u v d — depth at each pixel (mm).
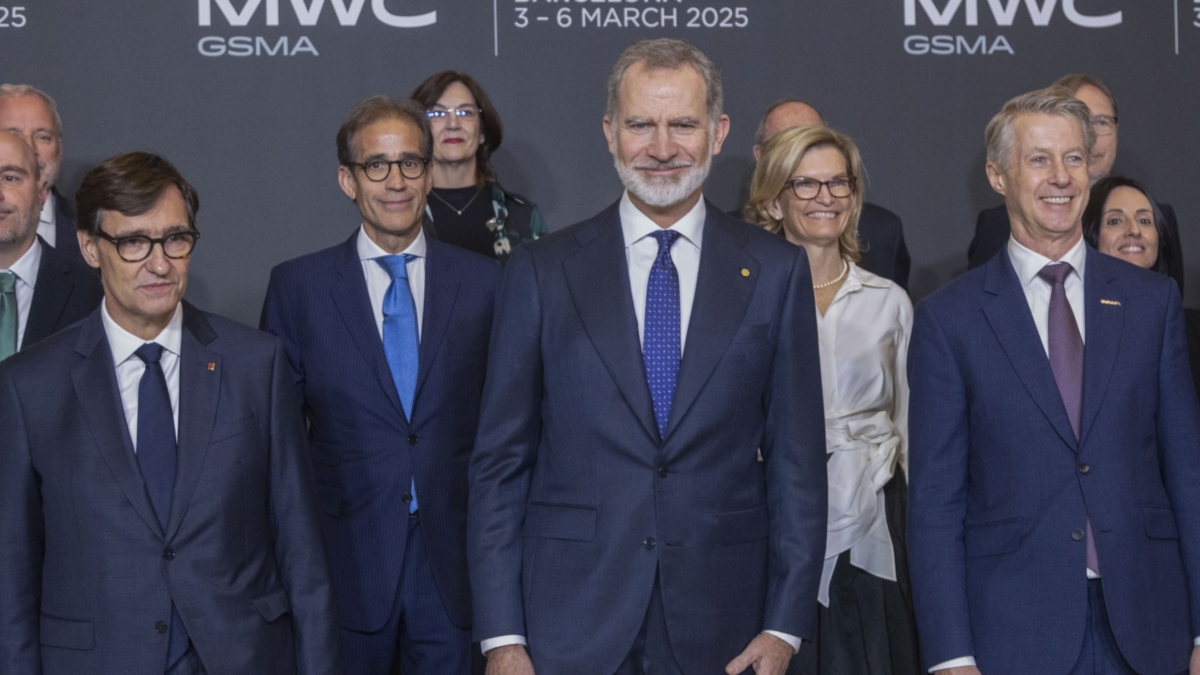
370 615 3148
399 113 3283
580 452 2541
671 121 2516
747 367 2545
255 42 4543
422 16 4594
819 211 3361
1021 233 2770
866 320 3375
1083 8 4762
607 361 2523
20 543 2484
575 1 4637
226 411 2576
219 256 4535
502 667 2496
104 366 2545
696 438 2506
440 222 4078
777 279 2602
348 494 3186
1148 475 2641
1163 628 2590
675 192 2525
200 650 2465
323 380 3219
